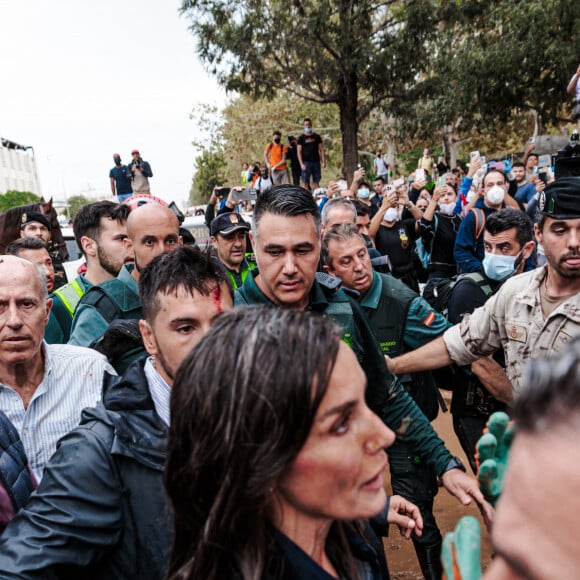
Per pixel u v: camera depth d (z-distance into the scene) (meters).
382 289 2.62
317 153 13.32
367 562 1.02
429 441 2.03
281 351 0.71
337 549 0.95
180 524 0.81
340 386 0.73
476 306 2.68
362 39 15.03
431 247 4.66
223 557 0.75
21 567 1.11
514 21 14.80
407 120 18.69
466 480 1.85
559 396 0.39
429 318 2.58
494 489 0.88
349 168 16.52
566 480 0.37
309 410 0.70
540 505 0.38
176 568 0.82
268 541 0.77
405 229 4.96
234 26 14.98
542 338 1.95
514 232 2.59
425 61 15.76
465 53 15.88
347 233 2.58
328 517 0.78
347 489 0.76
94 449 1.26
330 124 25.95
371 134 25.98
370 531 1.19
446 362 2.28
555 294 1.93
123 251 3.08
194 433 0.74
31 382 1.86
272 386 0.70
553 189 1.82
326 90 18.34
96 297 2.48
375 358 2.06
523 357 2.03
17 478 1.64
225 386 0.72
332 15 15.28
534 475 0.38
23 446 1.80
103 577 1.26
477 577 0.69
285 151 13.70
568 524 0.36
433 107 17.53
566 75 14.89
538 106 16.70
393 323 2.58
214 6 14.93
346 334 1.97
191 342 1.41
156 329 1.44
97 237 3.08
